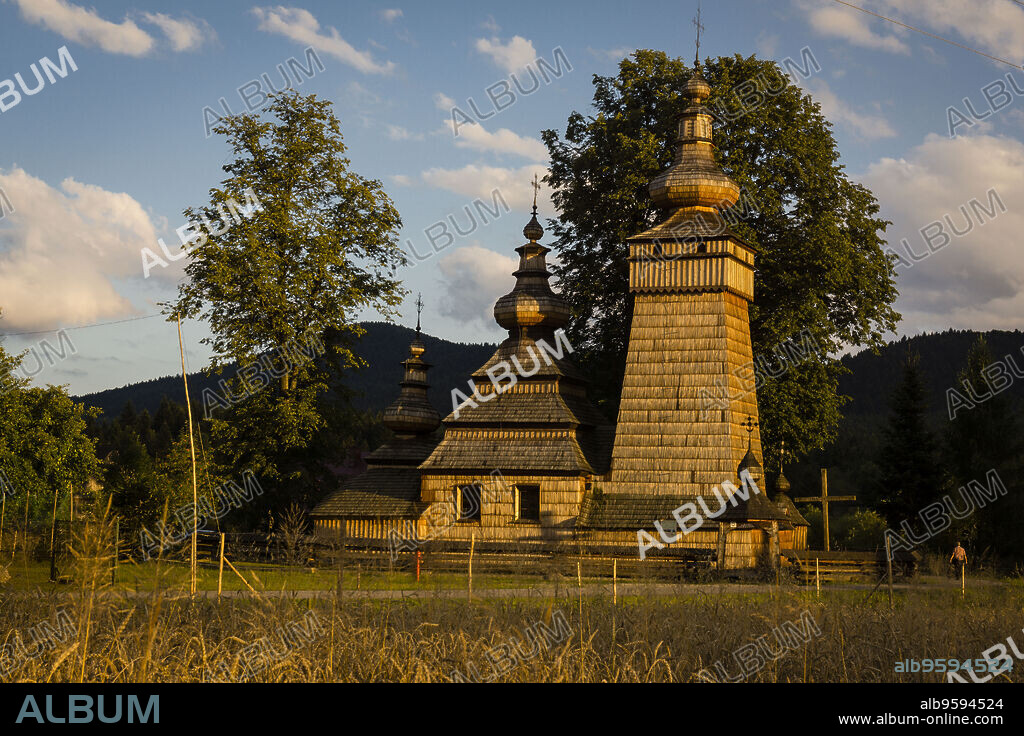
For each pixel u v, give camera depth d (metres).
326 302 56.84
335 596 19.03
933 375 161.12
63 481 53.62
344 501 55.72
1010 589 27.95
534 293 56.53
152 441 151.25
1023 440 62.94
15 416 52.38
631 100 60.78
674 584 34.22
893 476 62.72
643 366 51.59
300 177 56.62
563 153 63.09
